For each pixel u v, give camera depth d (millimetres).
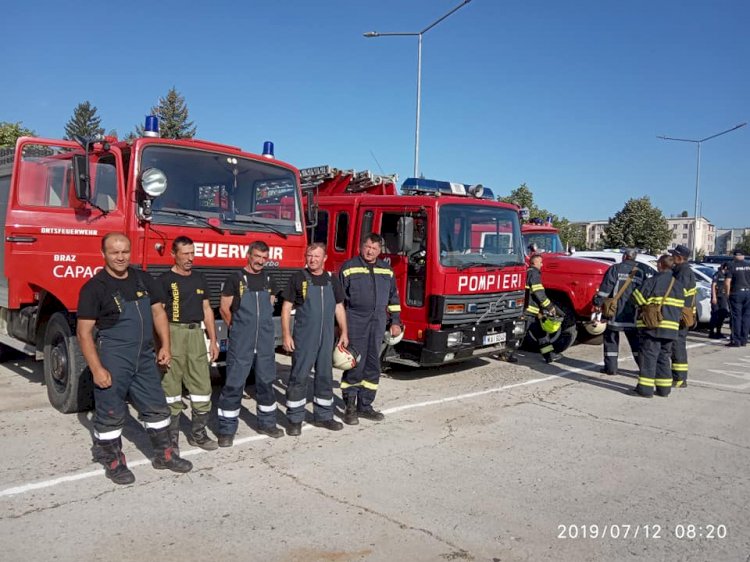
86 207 6129
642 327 7836
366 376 6461
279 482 4777
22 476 4754
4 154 6578
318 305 5809
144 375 4730
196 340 5328
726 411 7332
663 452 5773
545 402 7484
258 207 7059
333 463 5215
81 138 5754
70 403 6188
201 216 6441
